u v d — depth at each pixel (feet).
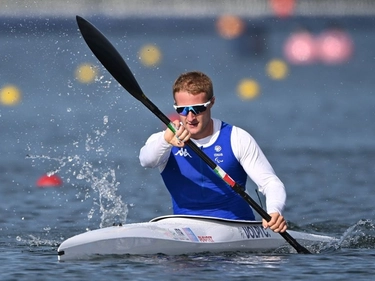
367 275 70.38
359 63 422.00
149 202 122.93
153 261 75.00
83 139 186.50
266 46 481.87
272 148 178.09
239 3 513.04
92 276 69.10
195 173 81.46
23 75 343.05
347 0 497.46
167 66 406.21
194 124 76.79
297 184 137.49
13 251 84.53
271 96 291.99
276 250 83.76
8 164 156.87
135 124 210.79
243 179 82.07
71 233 99.04
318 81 345.92
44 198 125.39
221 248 81.05
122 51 444.96
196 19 517.96
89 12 461.78
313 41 459.32
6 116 229.25
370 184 136.77
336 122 220.23
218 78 361.92
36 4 433.07
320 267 73.72
